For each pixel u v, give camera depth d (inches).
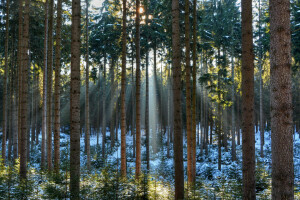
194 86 522.9
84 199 282.7
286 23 157.6
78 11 310.8
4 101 621.9
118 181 299.4
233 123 986.1
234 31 1021.8
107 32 982.4
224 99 819.4
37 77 1029.2
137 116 493.4
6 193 279.4
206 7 1015.0
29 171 425.1
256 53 1111.0
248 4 238.7
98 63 1084.5
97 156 946.1
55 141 474.0
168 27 599.8
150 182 314.0
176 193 298.8
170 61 980.6
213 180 665.6
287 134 153.3
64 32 666.8
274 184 156.6
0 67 864.3
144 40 899.4
